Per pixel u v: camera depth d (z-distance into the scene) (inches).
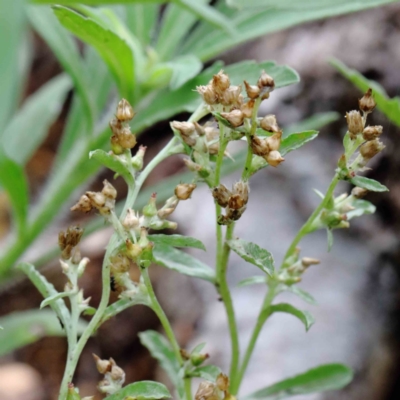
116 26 18.5
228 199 14.4
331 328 22.1
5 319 19.8
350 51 28.0
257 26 18.5
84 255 33.9
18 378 29.4
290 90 30.1
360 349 21.6
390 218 25.4
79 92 18.9
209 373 15.1
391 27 27.4
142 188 36.2
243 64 16.6
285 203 27.7
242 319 22.9
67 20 16.3
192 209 29.1
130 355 29.5
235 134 14.4
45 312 20.9
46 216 21.0
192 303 26.5
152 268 29.6
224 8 19.0
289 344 21.5
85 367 30.0
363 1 17.1
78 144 21.7
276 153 14.3
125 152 14.5
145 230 14.3
